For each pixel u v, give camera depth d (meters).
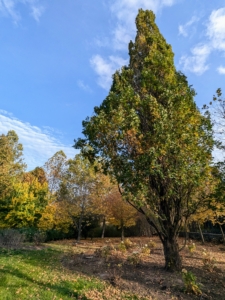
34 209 18.75
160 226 7.49
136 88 8.62
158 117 6.83
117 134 6.75
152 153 6.23
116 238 20.56
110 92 7.30
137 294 5.12
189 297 5.04
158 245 14.34
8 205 18.09
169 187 7.00
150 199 7.01
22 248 11.46
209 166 7.08
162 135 6.50
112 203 18.03
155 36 9.13
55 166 24.53
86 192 16.67
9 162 18.38
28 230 16.11
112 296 4.94
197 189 7.42
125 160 6.91
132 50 9.63
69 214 17.28
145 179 6.84
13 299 4.50
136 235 22.20
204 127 7.52
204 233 16.89
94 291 5.17
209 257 7.98
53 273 6.63
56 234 19.33
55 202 19.62
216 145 7.57
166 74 8.03
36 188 20.64
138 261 8.04
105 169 7.58
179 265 7.17
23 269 6.86
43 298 4.60
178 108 7.07
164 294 5.17
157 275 6.63
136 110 7.52
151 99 7.02
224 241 13.58
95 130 6.74
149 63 8.23
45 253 10.27
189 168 6.48
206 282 6.16
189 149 6.73
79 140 8.23
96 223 22.23
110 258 8.95
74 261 8.46
